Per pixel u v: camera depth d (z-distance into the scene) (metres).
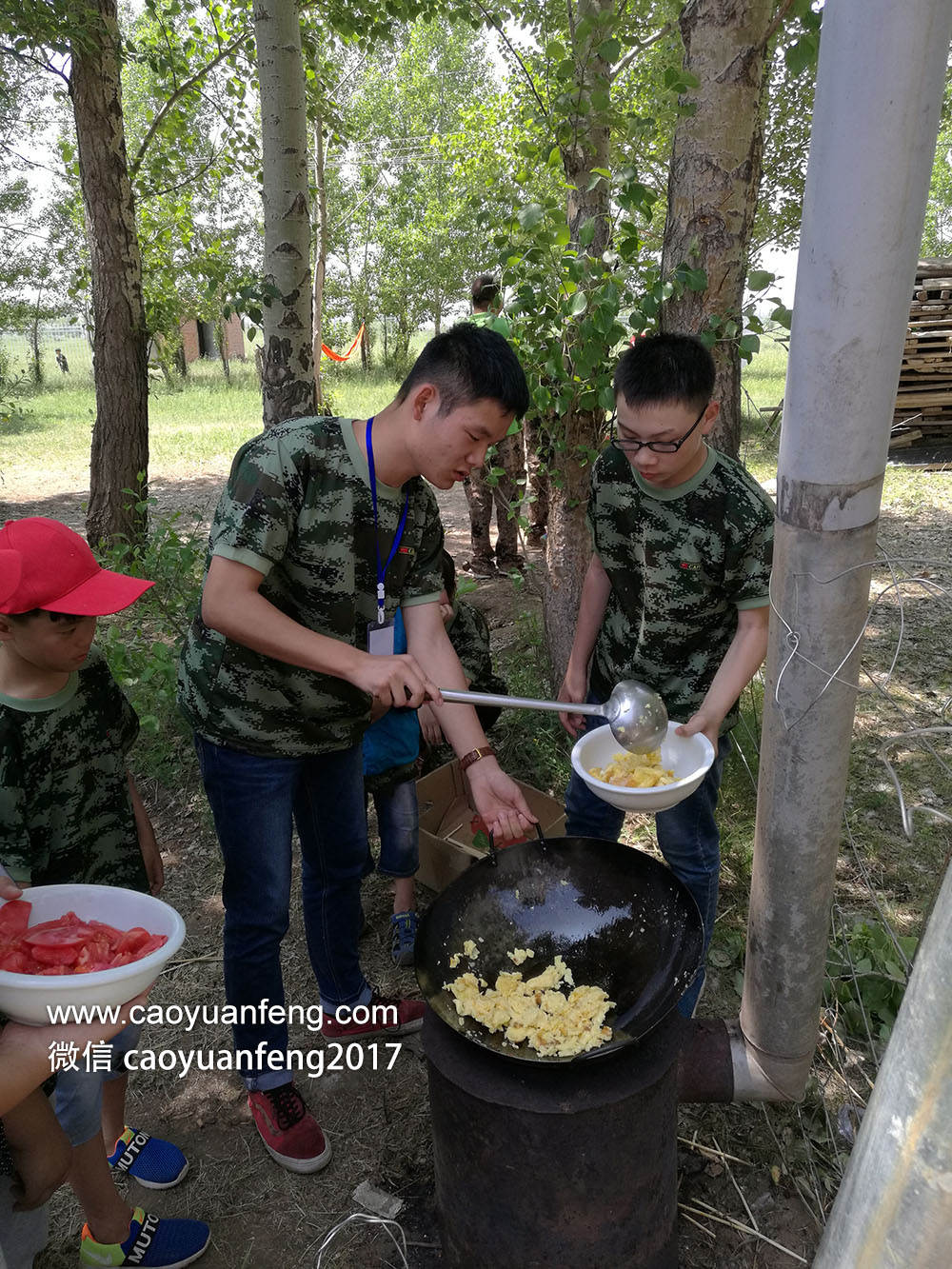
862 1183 1.14
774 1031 1.86
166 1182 2.15
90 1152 1.74
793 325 1.39
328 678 2.00
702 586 2.14
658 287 2.71
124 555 5.12
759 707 3.76
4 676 1.66
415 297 21.30
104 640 4.83
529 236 3.19
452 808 3.26
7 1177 1.41
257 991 2.15
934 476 8.43
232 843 2.07
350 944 2.48
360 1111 2.38
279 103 4.43
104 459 6.55
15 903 1.43
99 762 1.82
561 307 3.13
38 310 15.77
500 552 6.41
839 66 1.20
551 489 3.78
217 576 1.80
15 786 1.63
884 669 4.60
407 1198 2.13
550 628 3.97
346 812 2.29
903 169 1.22
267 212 4.65
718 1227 2.02
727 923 2.92
